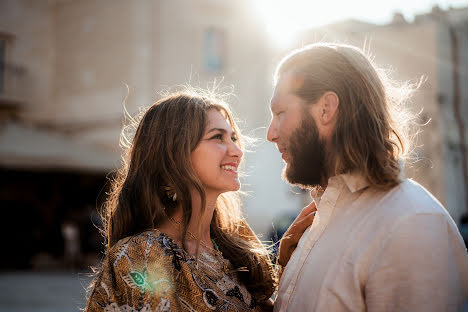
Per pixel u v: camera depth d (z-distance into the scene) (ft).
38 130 48.03
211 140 7.71
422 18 54.34
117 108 54.60
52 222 53.57
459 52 54.34
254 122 53.93
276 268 8.58
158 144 7.59
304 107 6.91
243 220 9.19
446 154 51.42
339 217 6.64
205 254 7.47
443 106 52.34
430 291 5.63
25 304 30.04
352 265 6.12
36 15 59.26
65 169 47.11
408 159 7.66
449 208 50.78
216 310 7.06
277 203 54.54
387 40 51.57
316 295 6.31
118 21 55.67
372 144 6.52
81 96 57.21
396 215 6.01
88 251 52.54
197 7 54.08
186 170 7.45
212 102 8.04
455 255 6.04
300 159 6.99
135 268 6.64
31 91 58.49
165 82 52.70
